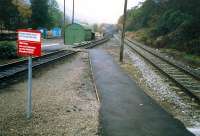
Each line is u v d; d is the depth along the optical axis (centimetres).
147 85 1706
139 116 1081
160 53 3809
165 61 2834
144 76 2012
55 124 918
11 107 1058
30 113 959
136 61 2911
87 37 5844
